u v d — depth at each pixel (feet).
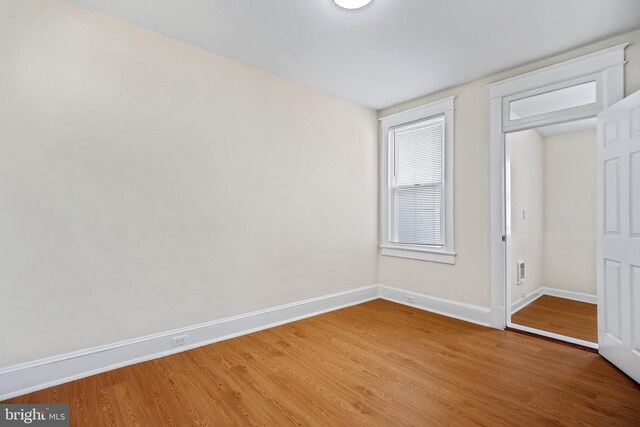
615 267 7.56
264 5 7.11
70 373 6.98
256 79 10.08
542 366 7.72
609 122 7.76
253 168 10.02
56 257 6.84
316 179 11.77
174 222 8.45
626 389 6.67
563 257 14.29
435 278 12.02
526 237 13.44
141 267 7.94
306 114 11.44
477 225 10.81
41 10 6.70
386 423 5.66
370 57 9.41
